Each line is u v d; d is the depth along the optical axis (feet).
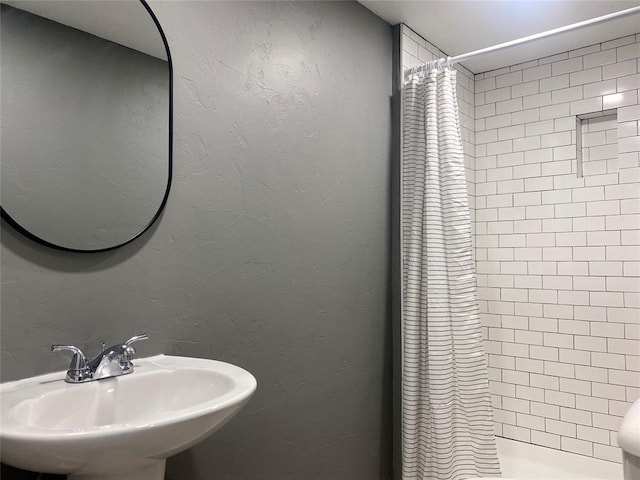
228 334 5.53
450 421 7.12
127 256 4.64
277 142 6.20
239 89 5.75
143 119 4.76
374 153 7.85
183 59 5.17
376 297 7.80
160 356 4.84
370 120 7.79
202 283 5.27
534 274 9.55
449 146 7.52
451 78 7.68
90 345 4.35
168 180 4.93
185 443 3.32
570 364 9.05
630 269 8.49
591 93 9.06
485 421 7.22
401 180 8.13
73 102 4.29
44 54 4.14
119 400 4.02
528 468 8.86
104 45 4.52
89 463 3.03
